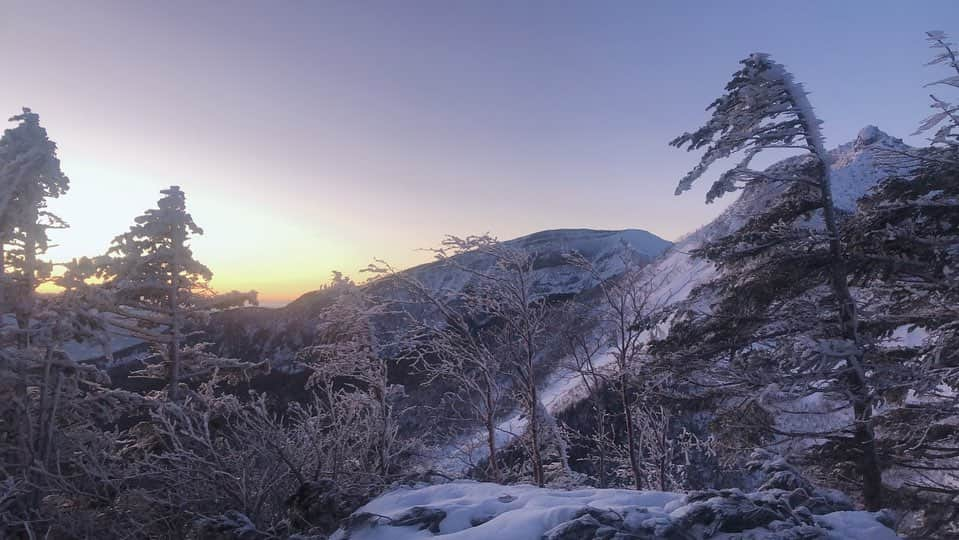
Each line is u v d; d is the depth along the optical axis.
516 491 6.32
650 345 11.92
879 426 10.66
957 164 9.44
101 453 10.54
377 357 13.74
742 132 10.09
